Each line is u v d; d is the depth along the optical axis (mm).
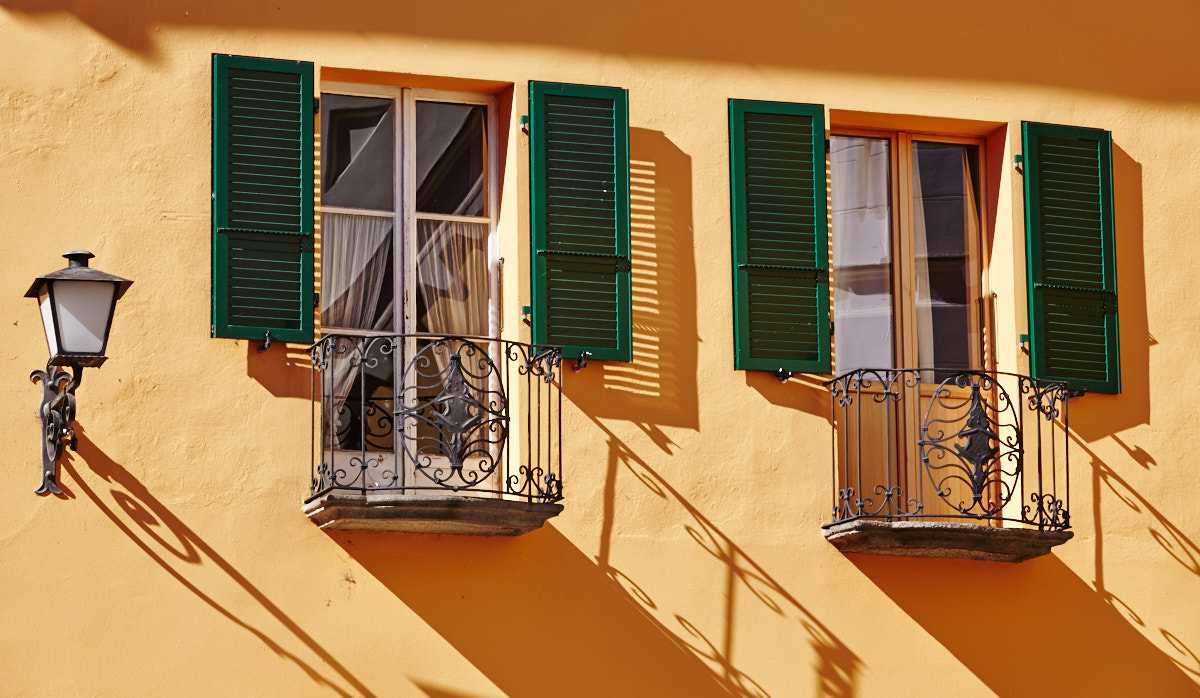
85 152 12633
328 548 12547
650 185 13664
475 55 13516
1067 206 14406
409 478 13078
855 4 14344
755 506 13367
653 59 13859
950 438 13195
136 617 12133
